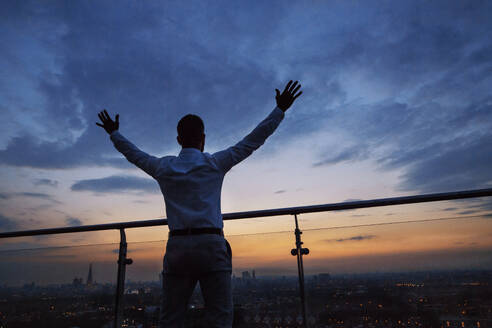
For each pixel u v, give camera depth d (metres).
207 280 1.04
